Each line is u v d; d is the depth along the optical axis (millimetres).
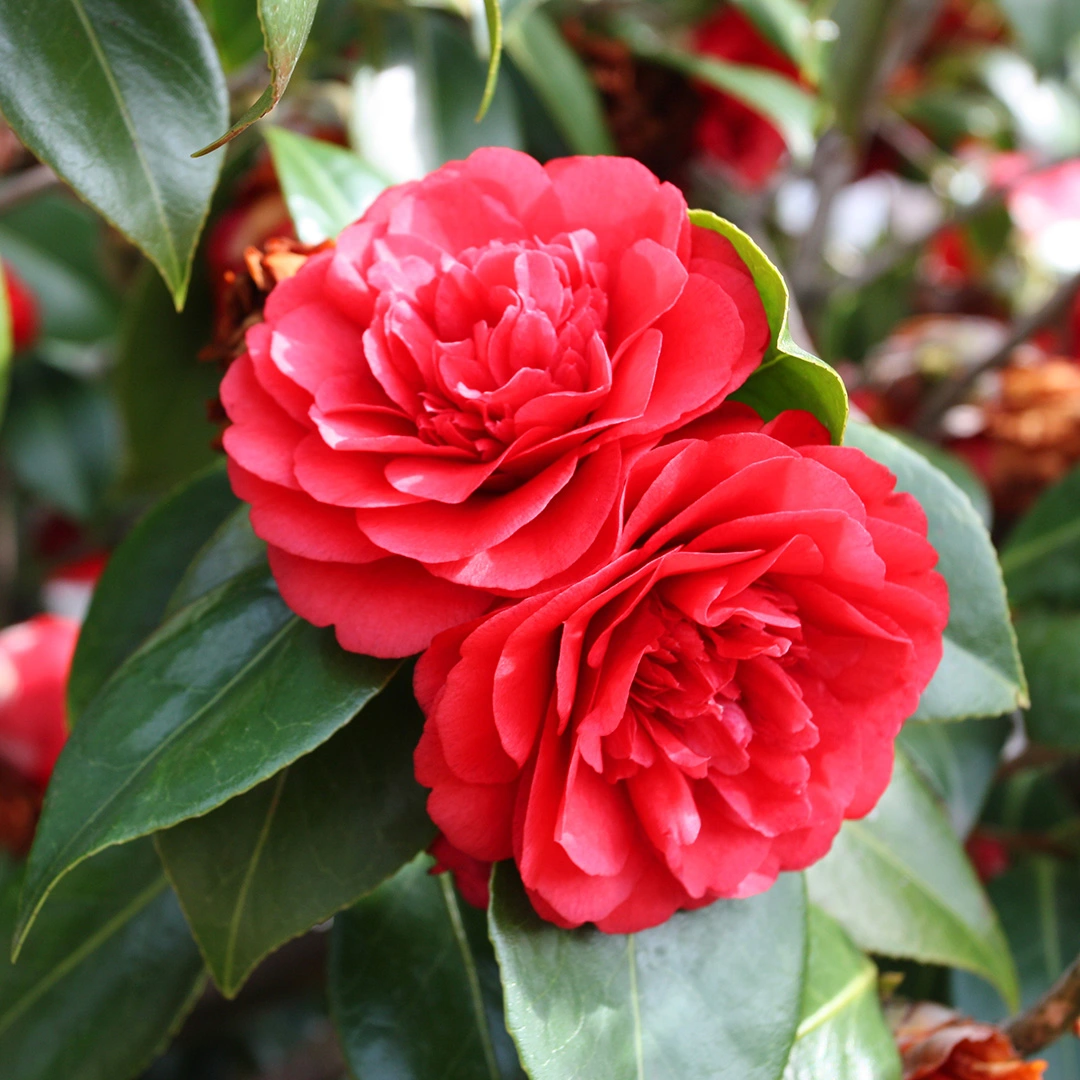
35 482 603
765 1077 242
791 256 640
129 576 340
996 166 604
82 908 332
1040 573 414
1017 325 517
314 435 238
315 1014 660
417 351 234
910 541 232
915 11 519
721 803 238
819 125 469
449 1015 301
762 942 255
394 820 258
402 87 392
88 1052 323
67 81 250
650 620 226
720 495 224
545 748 224
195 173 257
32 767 433
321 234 321
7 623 630
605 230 250
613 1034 238
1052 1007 282
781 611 233
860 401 561
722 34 530
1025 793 460
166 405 432
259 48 365
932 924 310
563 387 231
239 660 256
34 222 658
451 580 222
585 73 447
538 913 239
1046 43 443
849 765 241
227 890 258
